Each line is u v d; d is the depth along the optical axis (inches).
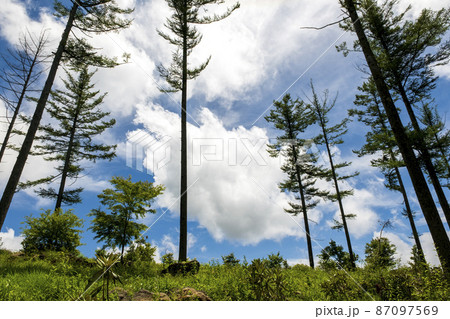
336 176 643.5
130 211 312.0
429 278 140.3
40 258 279.9
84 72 632.4
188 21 457.1
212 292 139.6
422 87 412.8
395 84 411.2
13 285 131.0
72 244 355.3
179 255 321.1
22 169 266.8
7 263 234.7
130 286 136.6
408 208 506.6
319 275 234.4
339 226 562.6
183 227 333.7
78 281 157.9
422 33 369.7
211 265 247.4
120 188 317.4
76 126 626.5
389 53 396.8
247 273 125.0
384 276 160.6
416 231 489.7
